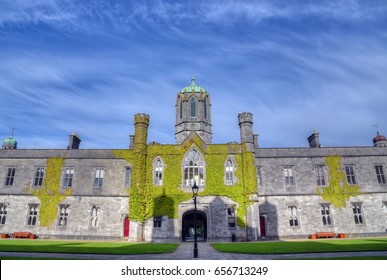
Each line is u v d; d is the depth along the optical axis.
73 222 32.66
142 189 31.64
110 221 32.56
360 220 33.25
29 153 35.69
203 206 31.61
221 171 32.88
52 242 25.94
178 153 33.47
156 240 30.56
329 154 35.44
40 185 34.25
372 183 34.41
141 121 33.59
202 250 20.02
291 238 32.28
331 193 33.94
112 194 33.41
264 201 33.56
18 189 34.12
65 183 34.25
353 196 33.94
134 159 32.50
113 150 35.28
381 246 19.25
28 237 32.12
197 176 32.91
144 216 31.17
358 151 35.78
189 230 37.84
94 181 34.16
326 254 16.03
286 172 34.78
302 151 35.75
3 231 32.81
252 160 32.53
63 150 35.78
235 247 21.14
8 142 50.06
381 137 44.75
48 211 33.22
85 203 33.22
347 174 34.81
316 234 31.98
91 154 35.22
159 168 33.19
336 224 32.94
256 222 30.66
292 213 33.38
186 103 52.28
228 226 31.09
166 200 31.86
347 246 19.66
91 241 29.08
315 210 33.34
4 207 33.72
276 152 35.62
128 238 30.64
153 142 38.09
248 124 33.81
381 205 33.66
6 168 35.00
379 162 35.22
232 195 32.03
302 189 34.00
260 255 16.39
